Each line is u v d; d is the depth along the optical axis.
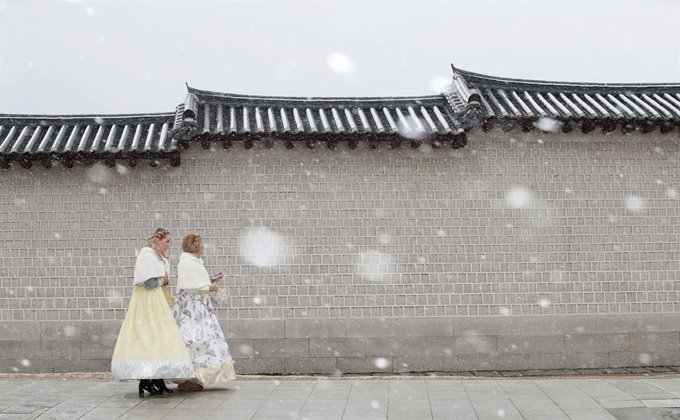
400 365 12.25
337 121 12.27
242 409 7.97
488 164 12.56
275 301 12.27
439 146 12.45
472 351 12.30
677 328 12.58
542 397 8.66
